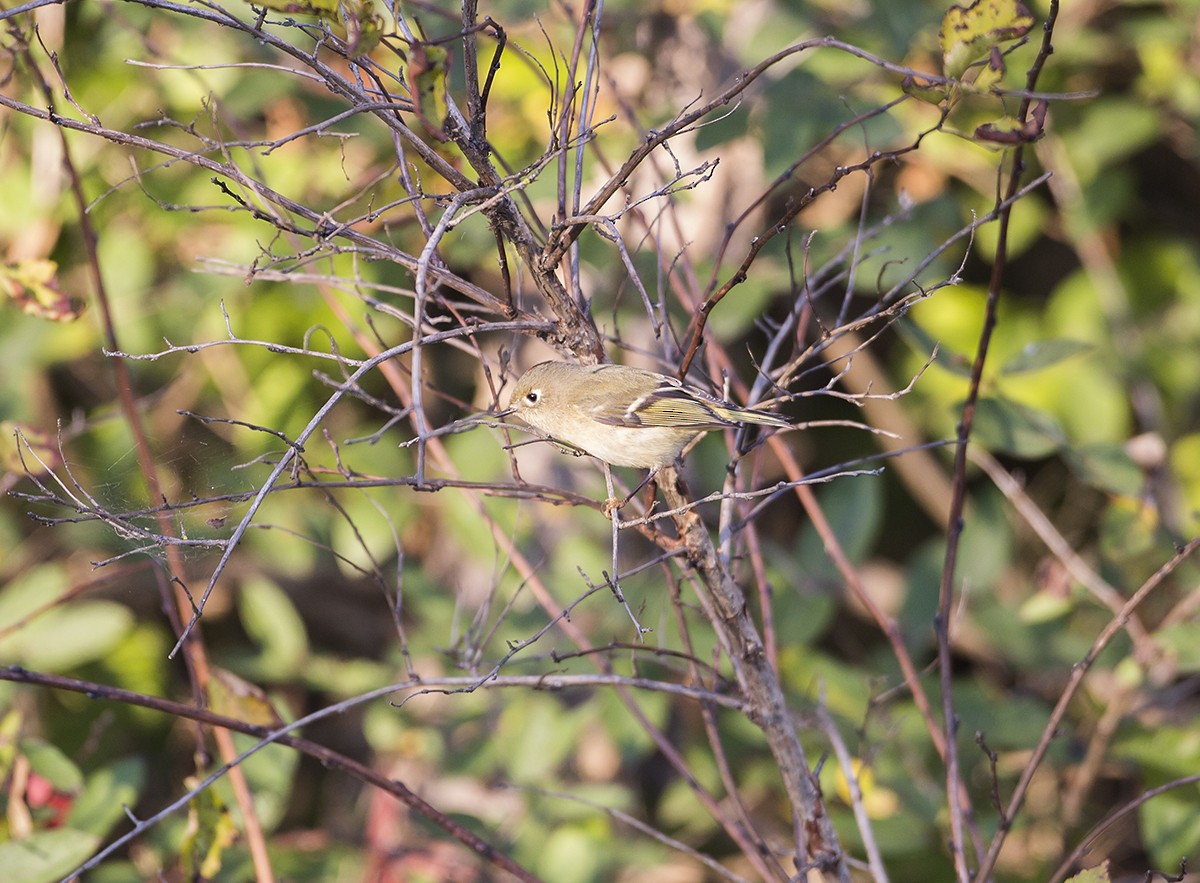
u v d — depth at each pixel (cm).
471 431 1081
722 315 1009
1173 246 1370
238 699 724
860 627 1421
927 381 1329
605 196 539
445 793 1161
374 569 672
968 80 577
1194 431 1341
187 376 1147
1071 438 1274
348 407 1205
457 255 939
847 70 1002
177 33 1043
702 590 625
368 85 635
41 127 1082
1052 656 1054
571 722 1001
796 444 1409
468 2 507
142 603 1260
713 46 1070
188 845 711
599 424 634
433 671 1132
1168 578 1044
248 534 1116
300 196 1049
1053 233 1362
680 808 1077
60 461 797
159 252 1158
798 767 630
